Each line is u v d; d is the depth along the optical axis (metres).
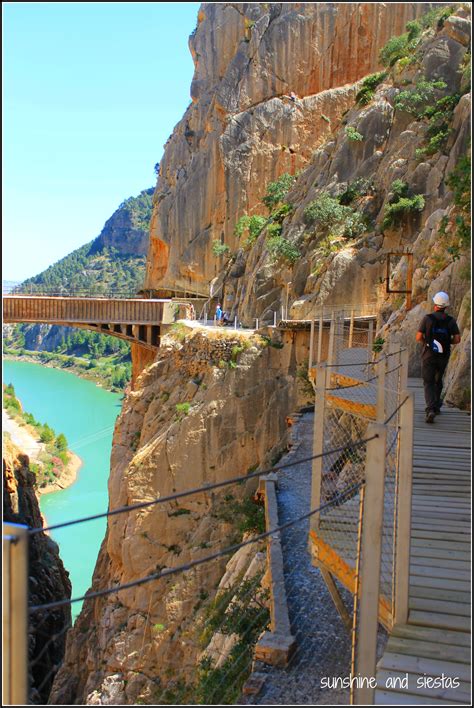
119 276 177.50
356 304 33.97
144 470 31.83
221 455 31.55
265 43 56.53
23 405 94.19
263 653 8.08
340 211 38.28
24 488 41.78
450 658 5.47
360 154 41.41
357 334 28.41
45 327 154.12
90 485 61.06
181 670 18.92
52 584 34.22
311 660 8.09
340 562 6.98
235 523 26.64
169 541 30.19
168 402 34.28
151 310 40.78
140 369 45.75
